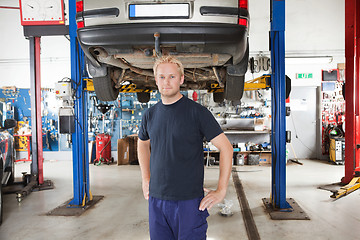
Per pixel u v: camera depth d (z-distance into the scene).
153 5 1.85
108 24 1.91
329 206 3.37
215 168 6.20
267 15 6.73
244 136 7.15
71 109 3.30
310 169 5.95
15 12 7.07
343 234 2.56
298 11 6.77
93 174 5.57
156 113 1.41
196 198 1.32
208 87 4.00
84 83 3.38
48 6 4.09
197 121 1.32
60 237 2.56
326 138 7.12
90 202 3.59
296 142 7.39
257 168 6.20
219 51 1.99
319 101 7.20
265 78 3.25
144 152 1.54
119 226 2.81
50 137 7.40
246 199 3.70
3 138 3.80
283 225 2.78
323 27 6.78
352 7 4.31
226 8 1.88
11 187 4.41
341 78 6.97
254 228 2.70
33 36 4.35
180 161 1.31
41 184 4.55
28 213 3.24
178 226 1.32
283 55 3.15
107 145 6.98
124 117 7.29
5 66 7.19
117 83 2.90
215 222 2.88
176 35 1.85
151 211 1.37
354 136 4.34
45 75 7.23
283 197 3.22
